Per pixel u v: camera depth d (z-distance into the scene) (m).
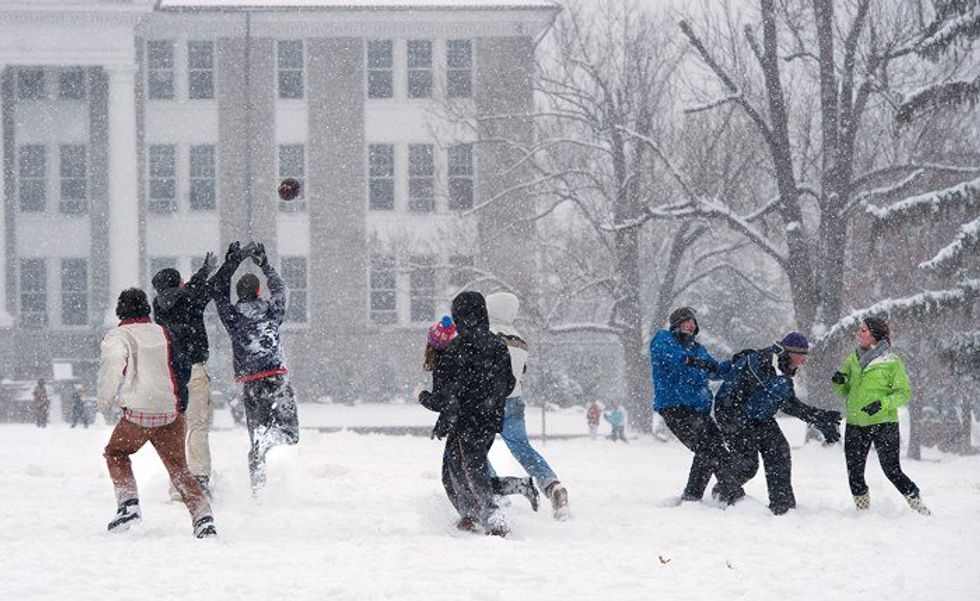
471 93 112.62
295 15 111.56
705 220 68.56
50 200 111.06
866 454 20.06
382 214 112.62
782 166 59.09
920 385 67.69
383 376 110.81
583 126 77.56
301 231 112.81
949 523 18.42
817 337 53.81
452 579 12.54
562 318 81.00
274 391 19.81
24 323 109.75
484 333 16.14
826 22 57.59
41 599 11.21
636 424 76.19
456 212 102.56
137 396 15.45
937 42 46.19
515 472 26.64
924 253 65.81
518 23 111.19
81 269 111.06
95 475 26.45
